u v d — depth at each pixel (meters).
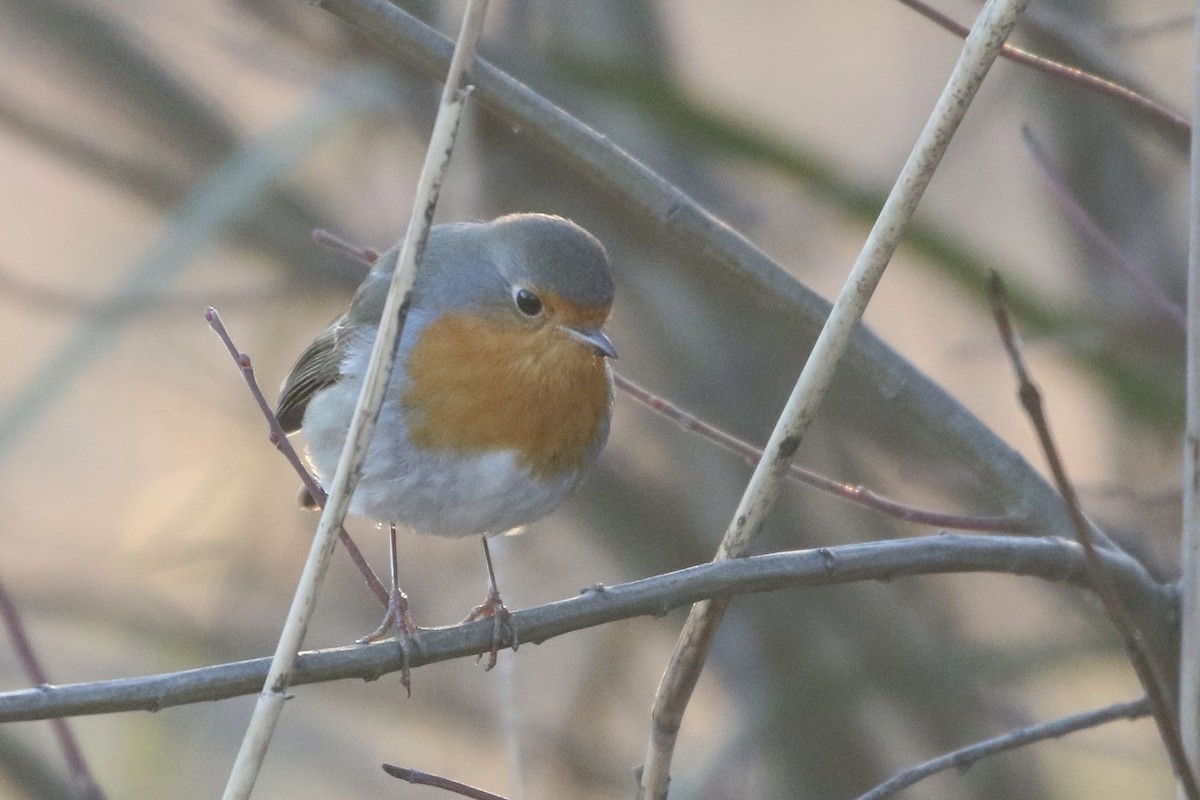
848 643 11.88
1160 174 12.02
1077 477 13.16
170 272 9.53
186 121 12.14
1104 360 10.27
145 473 14.46
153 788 12.50
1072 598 11.59
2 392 14.24
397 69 10.70
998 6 5.72
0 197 15.12
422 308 7.88
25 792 11.84
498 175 11.52
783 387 12.34
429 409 7.74
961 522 7.35
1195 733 6.00
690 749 13.38
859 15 15.30
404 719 13.30
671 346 12.24
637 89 10.15
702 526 12.28
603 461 12.48
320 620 13.38
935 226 10.07
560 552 13.98
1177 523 10.81
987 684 11.68
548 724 13.41
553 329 7.70
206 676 5.87
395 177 12.48
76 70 12.02
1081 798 12.97
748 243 7.50
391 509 7.99
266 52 11.83
